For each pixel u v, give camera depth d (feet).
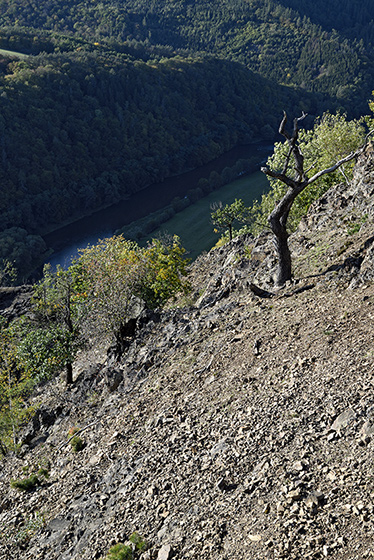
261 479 39.47
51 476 62.13
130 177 620.90
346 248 71.46
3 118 559.79
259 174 595.06
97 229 519.60
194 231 454.81
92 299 106.52
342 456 37.37
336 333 52.90
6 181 517.55
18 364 110.22
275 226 68.59
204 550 36.04
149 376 71.05
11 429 89.04
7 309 158.61
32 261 446.19
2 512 59.72
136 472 49.49
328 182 140.56
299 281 70.28
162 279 117.39
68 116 643.86
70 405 85.05
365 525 30.94
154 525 41.68
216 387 56.54
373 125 164.45
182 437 50.85
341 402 42.78
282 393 48.34
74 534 47.29
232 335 66.03
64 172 580.71
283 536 33.22
